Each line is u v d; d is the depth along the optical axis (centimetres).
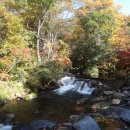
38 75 1720
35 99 1473
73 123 952
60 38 2833
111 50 2277
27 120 1064
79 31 2678
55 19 2538
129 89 1532
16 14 2161
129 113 1007
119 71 2142
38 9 2130
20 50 1619
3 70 1579
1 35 1550
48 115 1130
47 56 2233
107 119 992
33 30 2508
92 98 1427
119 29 2420
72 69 2528
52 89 1759
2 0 1892
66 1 2452
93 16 2556
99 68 2398
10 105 1316
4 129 975
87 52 2458
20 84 1562
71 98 1505
